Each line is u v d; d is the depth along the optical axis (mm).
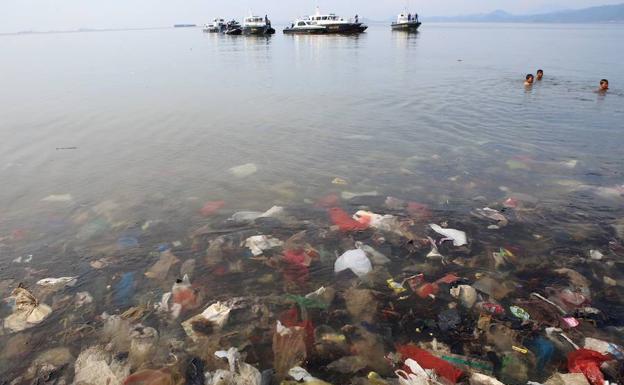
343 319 3807
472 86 16203
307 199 6355
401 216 5750
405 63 25984
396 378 3145
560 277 4359
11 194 6629
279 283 4355
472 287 4172
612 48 35594
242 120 11156
